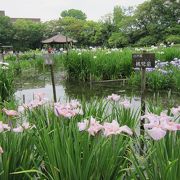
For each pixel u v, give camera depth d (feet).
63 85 46.91
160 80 37.50
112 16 192.54
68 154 8.64
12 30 221.05
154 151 9.12
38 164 10.67
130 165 11.62
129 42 150.71
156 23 143.84
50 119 12.44
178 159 8.33
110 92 38.17
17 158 10.09
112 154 9.42
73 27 202.39
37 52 131.75
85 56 50.98
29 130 11.36
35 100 13.57
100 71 49.03
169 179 7.97
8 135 10.39
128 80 44.06
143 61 17.66
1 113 13.92
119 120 13.76
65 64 54.13
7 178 9.50
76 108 13.01
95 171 8.92
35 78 57.88
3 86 27.35
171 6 142.20
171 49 56.13
